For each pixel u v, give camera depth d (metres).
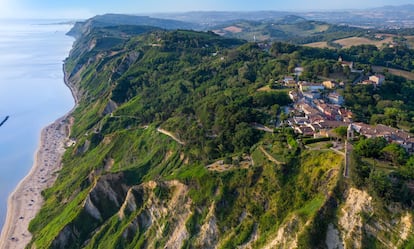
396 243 68.44
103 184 131.88
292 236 77.31
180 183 108.38
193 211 101.19
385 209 71.38
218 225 94.50
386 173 75.25
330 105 141.88
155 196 111.69
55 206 147.75
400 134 104.50
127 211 117.69
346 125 112.94
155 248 102.62
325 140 100.56
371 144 85.12
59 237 119.25
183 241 98.50
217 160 113.62
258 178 95.94
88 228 124.12
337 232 74.31
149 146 157.00
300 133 110.50
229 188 98.62
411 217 68.62
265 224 86.38
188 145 139.12
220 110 145.12
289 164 92.31
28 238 132.25
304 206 82.38
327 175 83.38
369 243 70.81
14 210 150.75
